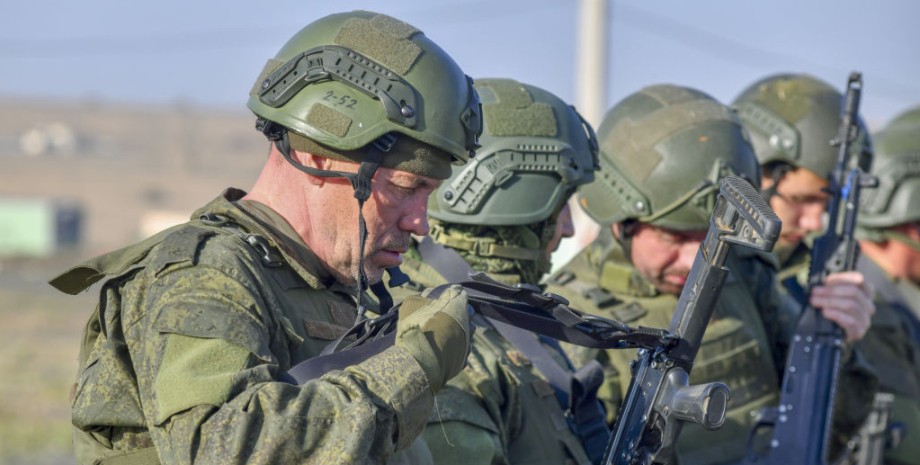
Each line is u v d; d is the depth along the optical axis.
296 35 4.45
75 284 4.34
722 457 6.99
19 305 44.94
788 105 8.29
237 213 4.34
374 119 4.19
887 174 9.26
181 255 4.02
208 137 161.75
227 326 3.85
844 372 7.63
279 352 4.12
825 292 7.07
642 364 4.75
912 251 9.27
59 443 21.12
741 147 6.89
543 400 5.48
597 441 5.54
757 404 7.23
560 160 5.96
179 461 3.69
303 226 4.41
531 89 6.15
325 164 4.31
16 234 86.44
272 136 4.40
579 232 26.23
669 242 6.88
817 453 6.91
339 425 3.66
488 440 5.00
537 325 4.63
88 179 134.62
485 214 5.85
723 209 4.46
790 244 8.27
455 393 5.05
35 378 28.17
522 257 6.00
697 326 4.67
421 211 4.41
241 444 3.60
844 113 7.21
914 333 9.12
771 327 7.57
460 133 4.35
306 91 4.25
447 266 5.79
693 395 4.43
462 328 4.03
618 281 7.12
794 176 8.27
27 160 143.62
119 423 4.05
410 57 4.28
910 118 9.36
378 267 4.49
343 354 4.04
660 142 6.80
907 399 8.68
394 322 4.30
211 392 3.71
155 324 3.87
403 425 3.82
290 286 4.32
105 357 4.09
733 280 7.39
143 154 154.00
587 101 30.36
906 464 8.62
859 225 9.41
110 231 124.69
